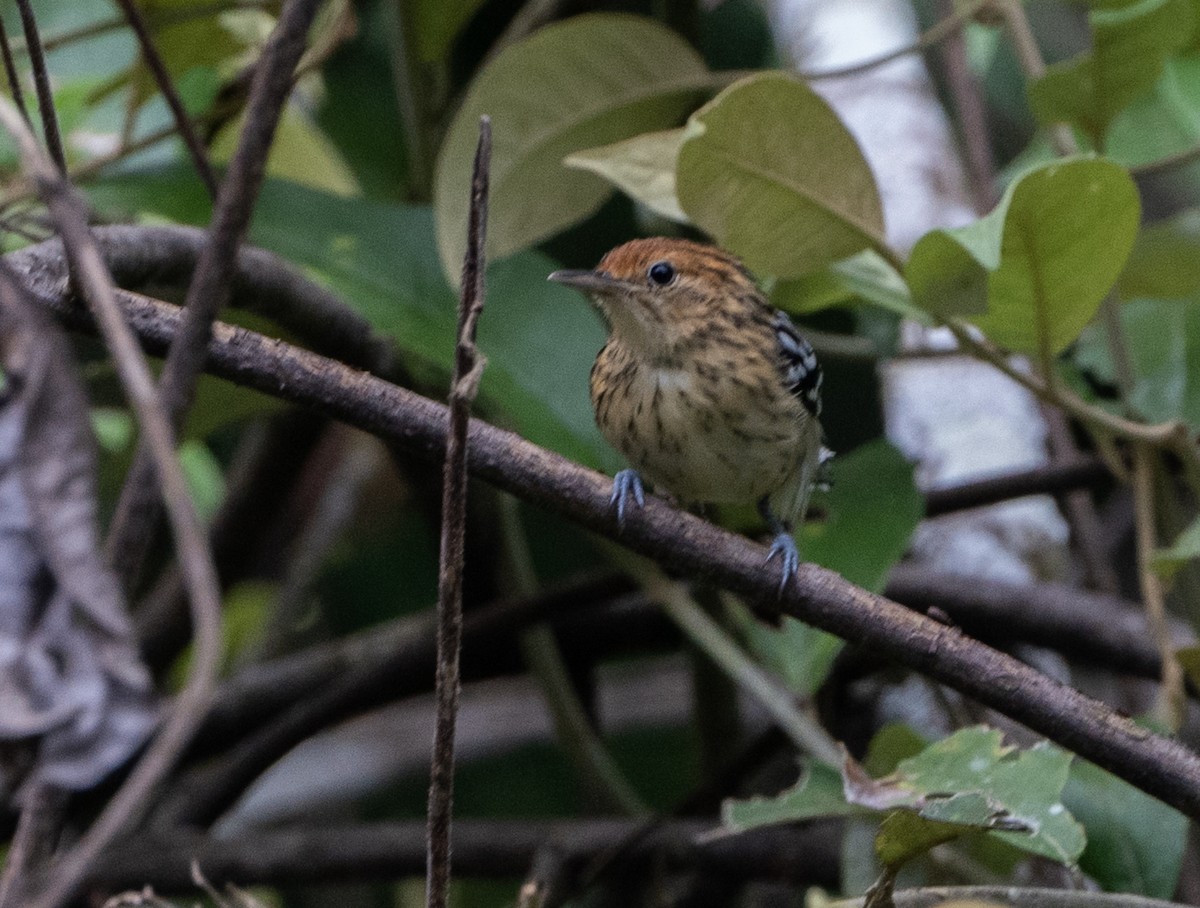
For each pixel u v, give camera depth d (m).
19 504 4.35
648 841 11.14
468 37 13.24
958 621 11.40
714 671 11.79
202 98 11.30
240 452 14.02
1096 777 8.18
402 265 9.80
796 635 9.61
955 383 13.77
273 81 4.61
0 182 10.16
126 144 9.85
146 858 11.02
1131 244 7.80
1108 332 10.27
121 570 4.36
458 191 9.57
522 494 6.82
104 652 4.25
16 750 4.19
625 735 14.91
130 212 9.62
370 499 14.98
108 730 4.20
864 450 10.09
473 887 13.91
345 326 9.04
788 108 7.94
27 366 4.42
